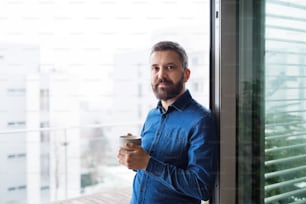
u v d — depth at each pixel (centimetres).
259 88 116
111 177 230
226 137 114
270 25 115
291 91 114
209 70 119
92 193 236
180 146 117
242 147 116
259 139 117
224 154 114
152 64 126
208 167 110
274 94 117
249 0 114
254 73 115
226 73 113
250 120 116
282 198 118
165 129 122
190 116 117
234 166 115
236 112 115
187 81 125
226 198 115
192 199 117
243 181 116
